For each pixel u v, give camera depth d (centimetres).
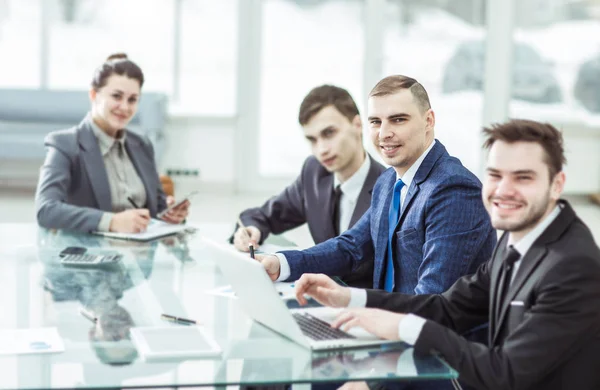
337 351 208
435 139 276
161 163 880
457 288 235
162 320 236
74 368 197
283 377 191
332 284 238
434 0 915
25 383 187
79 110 878
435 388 233
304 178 364
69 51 920
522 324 197
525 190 200
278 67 929
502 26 909
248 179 938
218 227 391
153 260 314
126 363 201
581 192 927
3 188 905
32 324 230
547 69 915
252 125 931
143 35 922
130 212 358
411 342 204
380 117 269
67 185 376
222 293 267
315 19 924
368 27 921
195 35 922
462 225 255
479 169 932
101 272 293
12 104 873
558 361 196
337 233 350
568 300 195
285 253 288
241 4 916
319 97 335
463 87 924
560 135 202
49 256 317
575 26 908
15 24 913
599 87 915
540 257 202
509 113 920
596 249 200
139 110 838
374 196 301
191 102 931
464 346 200
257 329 228
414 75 928
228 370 196
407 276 271
